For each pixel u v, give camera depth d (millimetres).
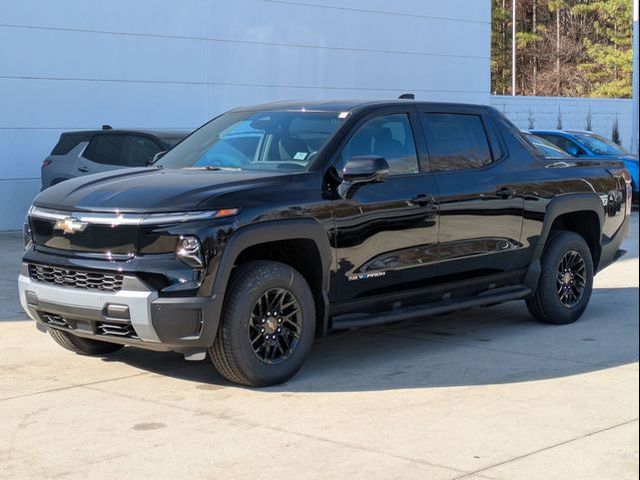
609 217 8852
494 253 7730
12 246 14148
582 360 7164
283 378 6398
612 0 62406
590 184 8617
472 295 7770
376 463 4918
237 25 19047
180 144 7684
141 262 5957
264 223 6156
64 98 16766
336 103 7332
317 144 6820
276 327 6352
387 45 21750
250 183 6301
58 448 5172
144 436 5367
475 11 23656
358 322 6777
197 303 5891
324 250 6492
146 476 4750
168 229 5934
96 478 4727
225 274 5977
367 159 6492
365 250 6762
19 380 6598
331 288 6621
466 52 23547
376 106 7188
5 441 5293
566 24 67625
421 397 6148
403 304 7195
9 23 16047
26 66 16281
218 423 5602
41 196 6703
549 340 7871
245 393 6242
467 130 7770
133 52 17562
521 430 5457
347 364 7051
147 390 6332
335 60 20781
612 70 62469
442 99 23125
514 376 6680
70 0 16703
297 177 6500
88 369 6906
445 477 4711
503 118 8133
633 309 9289
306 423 5598
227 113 7875
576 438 5312
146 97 17797
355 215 6672
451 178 7406
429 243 7195
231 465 4898
